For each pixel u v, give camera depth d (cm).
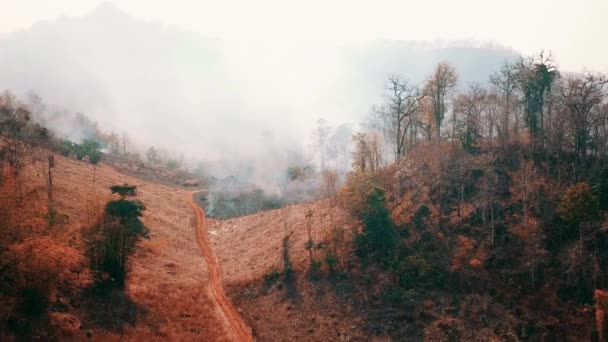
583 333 4350
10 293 3912
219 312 5481
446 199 6550
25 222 4181
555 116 7456
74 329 4050
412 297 5181
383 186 7294
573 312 4562
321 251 6347
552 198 5772
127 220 5275
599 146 6462
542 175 6375
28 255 3922
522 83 7762
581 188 5109
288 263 6319
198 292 5847
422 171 7262
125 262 5259
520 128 8525
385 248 5909
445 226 6059
